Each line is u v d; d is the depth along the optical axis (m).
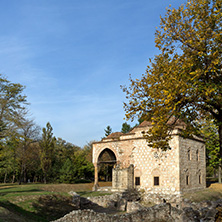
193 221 19.28
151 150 39.16
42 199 26.89
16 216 20.06
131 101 18.08
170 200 35.16
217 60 15.61
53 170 54.53
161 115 16.69
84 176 65.50
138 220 19.28
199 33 16.98
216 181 60.19
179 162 35.78
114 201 35.03
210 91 15.19
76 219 19.55
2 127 28.42
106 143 44.78
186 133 18.11
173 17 18.23
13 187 39.22
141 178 39.44
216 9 17.11
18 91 29.98
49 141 54.78
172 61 17.70
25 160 50.41
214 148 48.25
